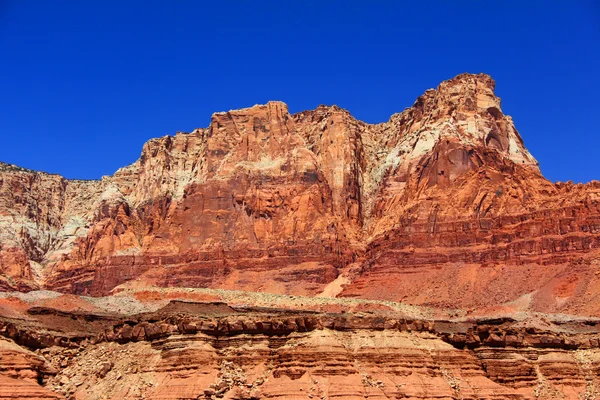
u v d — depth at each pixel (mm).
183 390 126250
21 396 122562
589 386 145875
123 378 133500
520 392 140250
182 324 135500
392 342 137375
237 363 132250
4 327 141000
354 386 127125
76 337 150000
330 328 137250
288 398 124250
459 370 139625
